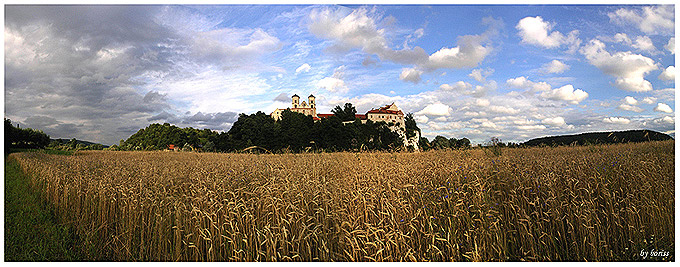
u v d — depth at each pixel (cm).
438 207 451
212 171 719
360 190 485
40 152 2833
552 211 415
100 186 635
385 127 7881
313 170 678
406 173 598
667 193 438
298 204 473
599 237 385
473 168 617
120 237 504
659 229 411
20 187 1037
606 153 800
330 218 443
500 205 449
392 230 386
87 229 550
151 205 525
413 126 9525
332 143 6112
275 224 437
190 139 7256
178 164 1003
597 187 470
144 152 2903
